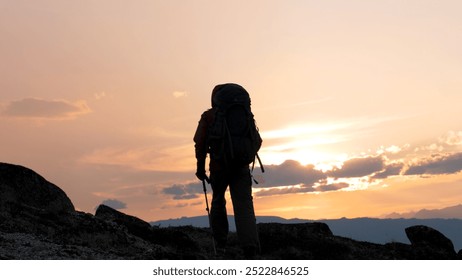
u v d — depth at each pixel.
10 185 12.09
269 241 11.14
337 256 10.82
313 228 12.80
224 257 9.65
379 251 11.84
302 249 11.07
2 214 11.05
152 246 11.01
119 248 10.42
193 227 13.66
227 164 9.18
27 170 12.50
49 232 10.62
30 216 11.29
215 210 9.77
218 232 9.84
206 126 9.38
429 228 12.58
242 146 9.10
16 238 9.57
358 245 12.27
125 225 12.33
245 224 9.28
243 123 9.20
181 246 11.42
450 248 12.40
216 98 9.35
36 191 12.39
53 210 12.13
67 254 8.89
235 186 9.41
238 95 9.29
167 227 13.44
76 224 11.26
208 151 9.42
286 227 12.66
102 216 13.10
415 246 12.41
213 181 9.50
